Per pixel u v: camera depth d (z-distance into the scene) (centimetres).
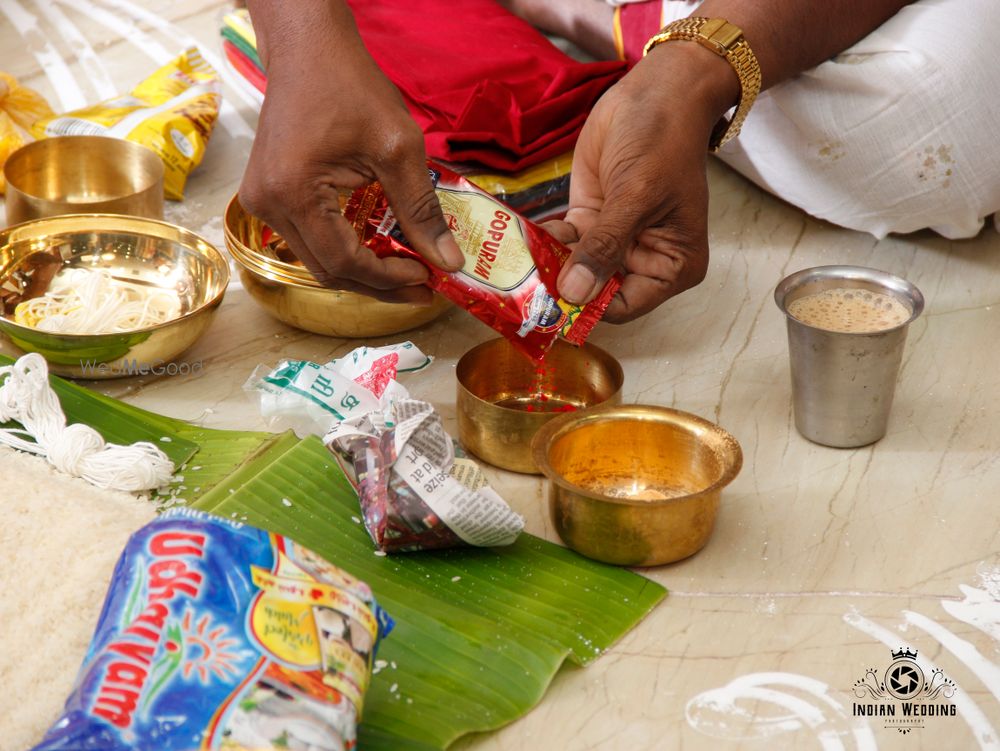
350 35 118
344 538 110
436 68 172
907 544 113
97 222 148
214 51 229
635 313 128
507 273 121
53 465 118
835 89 148
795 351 123
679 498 103
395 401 113
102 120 176
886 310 124
